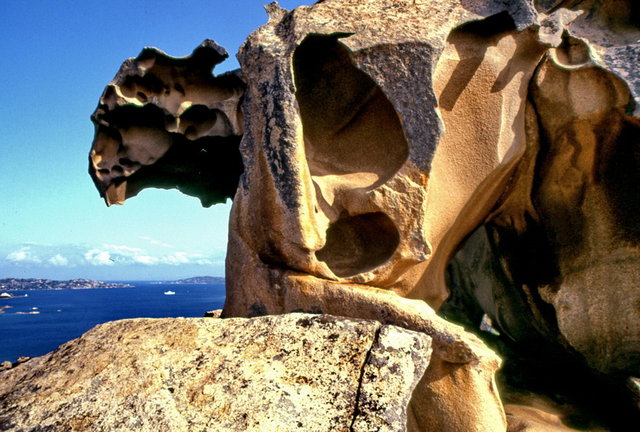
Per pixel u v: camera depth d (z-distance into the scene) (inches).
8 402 78.6
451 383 108.0
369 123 139.7
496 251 195.6
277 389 78.2
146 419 72.4
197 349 91.1
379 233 135.3
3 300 4313.5
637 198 142.9
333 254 138.3
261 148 133.8
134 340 95.7
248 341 93.0
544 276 166.4
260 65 136.0
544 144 152.1
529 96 147.6
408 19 130.1
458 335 106.1
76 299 4399.6
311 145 144.9
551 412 155.9
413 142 121.0
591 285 153.4
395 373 80.7
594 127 142.4
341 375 81.4
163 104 198.2
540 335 195.2
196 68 199.0
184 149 218.7
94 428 71.2
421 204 122.0
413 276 132.6
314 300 123.0
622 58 141.1
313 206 127.9
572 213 156.6
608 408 158.2
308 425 71.2
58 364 89.6
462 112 135.1
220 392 77.7
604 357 153.6
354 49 124.6
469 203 137.4
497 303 217.0
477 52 135.0
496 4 131.4
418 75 121.3
